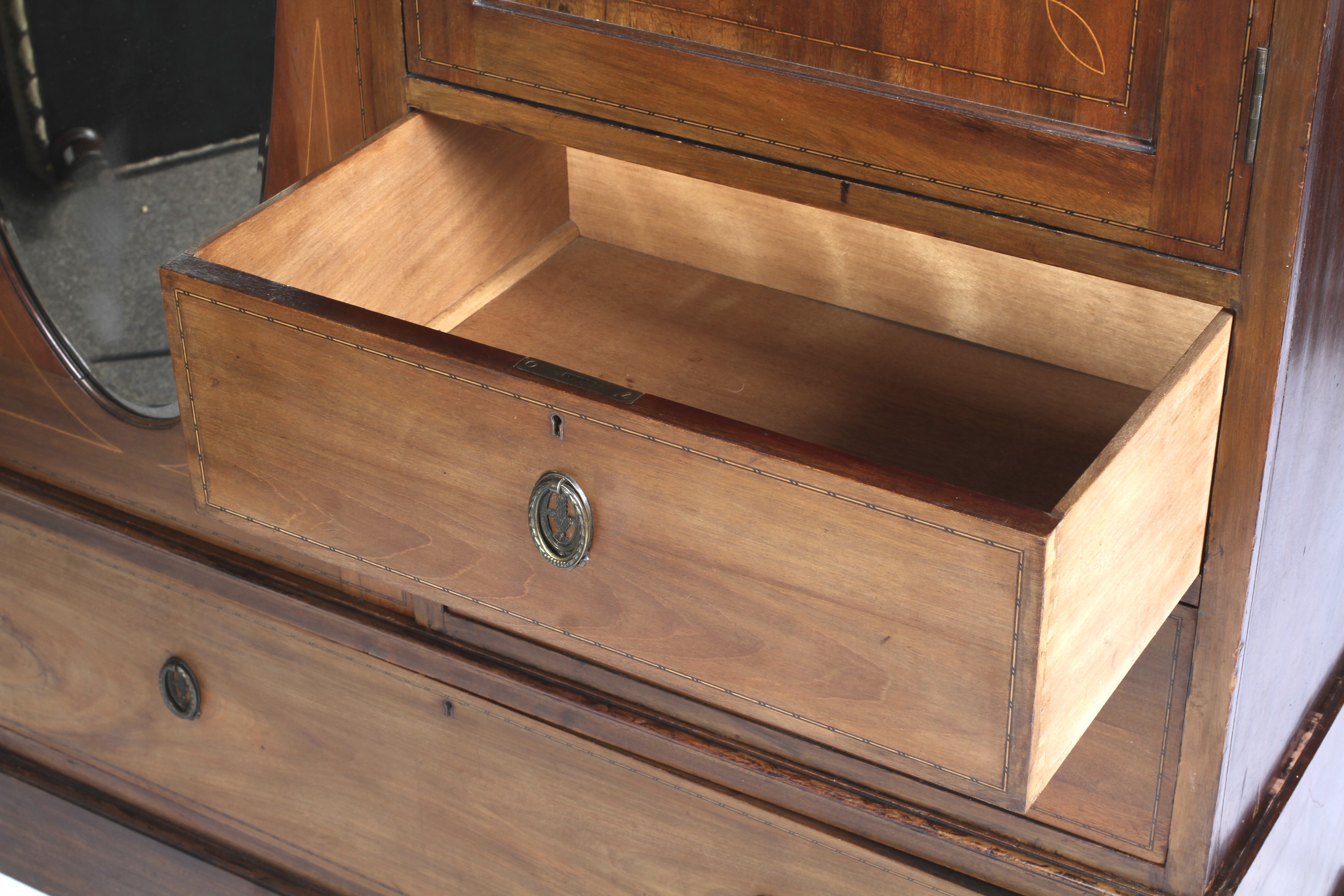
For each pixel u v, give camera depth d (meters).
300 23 1.08
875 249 1.16
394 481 0.90
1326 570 1.08
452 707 1.18
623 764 1.11
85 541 1.36
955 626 0.73
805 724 0.82
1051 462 1.04
